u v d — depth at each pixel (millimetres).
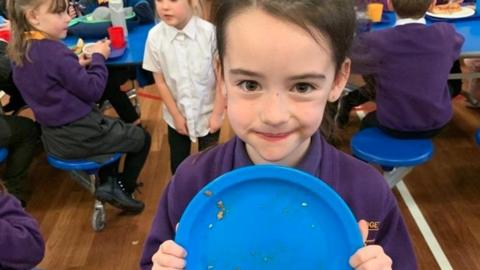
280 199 689
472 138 2705
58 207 2369
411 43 1781
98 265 2002
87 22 2285
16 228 1106
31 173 2646
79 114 1967
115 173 2256
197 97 2004
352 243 661
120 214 2289
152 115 3131
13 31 1854
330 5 621
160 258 678
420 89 1810
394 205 836
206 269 701
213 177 822
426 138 1914
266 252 704
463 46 1952
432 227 2094
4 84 2400
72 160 2043
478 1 2295
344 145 2564
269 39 577
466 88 3045
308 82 607
